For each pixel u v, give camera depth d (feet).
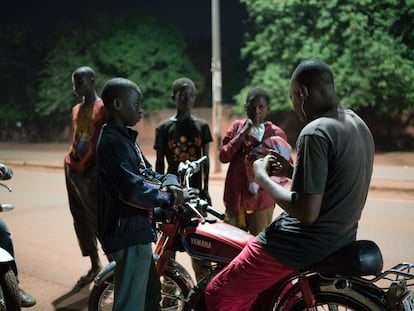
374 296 8.05
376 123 62.80
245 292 8.87
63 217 26.03
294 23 61.67
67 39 93.04
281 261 8.28
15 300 10.87
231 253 9.57
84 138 14.62
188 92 14.14
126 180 8.98
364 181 8.02
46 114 95.25
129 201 9.08
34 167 54.19
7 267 11.11
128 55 84.48
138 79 85.25
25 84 101.86
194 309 9.87
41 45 103.04
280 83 62.23
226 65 94.63
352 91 58.03
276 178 11.77
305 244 8.09
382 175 40.34
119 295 9.48
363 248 7.97
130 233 9.34
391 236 20.83
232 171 13.15
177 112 14.49
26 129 102.12
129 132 9.58
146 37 84.74
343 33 57.62
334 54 58.65
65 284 15.96
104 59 86.63
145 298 9.86
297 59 61.05
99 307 11.01
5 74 101.09
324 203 7.91
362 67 57.21
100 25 91.71
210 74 95.71
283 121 70.18
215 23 43.01
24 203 30.32
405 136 60.95
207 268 11.13
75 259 18.61
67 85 91.97
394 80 57.00
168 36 85.87
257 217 12.98
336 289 8.30
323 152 7.61
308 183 7.61
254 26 67.67
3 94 102.83
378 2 57.88
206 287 9.37
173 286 11.50
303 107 8.24
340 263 8.00
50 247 20.25
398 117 61.26
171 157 14.35
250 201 12.85
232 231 9.92
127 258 9.38
